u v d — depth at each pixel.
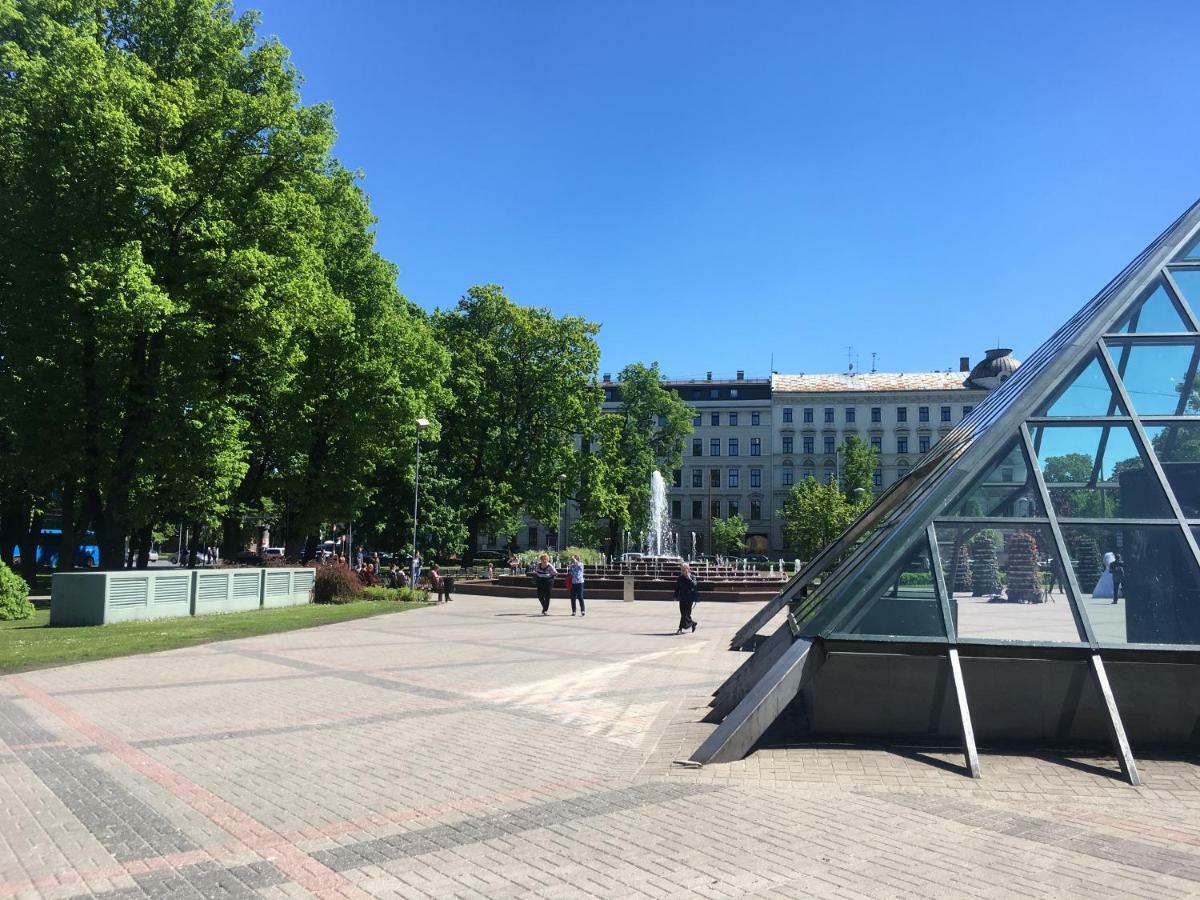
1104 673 7.32
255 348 26.64
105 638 15.38
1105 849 5.01
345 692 10.29
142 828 5.27
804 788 6.32
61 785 6.19
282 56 27.67
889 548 8.05
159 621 19.42
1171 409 8.66
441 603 28.80
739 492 102.88
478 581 37.38
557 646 15.56
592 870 4.60
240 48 26.61
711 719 8.75
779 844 5.05
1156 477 8.21
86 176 21.94
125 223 23.16
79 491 29.95
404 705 9.49
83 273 20.73
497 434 49.47
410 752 7.34
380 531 45.62
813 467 101.50
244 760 6.98
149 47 24.88
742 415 103.94
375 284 34.31
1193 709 7.36
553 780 6.49
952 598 7.95
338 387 33.78
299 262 26.00
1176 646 7.34
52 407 23.89
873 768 6.87
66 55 21.80
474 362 48.94
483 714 9.05
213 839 5.08
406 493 45.28
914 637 7.65
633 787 6.32
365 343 33.41
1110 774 6.74
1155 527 7.92
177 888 4.33
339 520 36.44
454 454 49.72
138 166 21.91
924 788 6.34
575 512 97.94
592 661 13.42
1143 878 4.53
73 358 24.45
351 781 6.39
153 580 20.12
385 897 4.21
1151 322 9.00
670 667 12.79
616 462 56.06
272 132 25.89
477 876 4.51
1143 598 7.75
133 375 24.67
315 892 4.28
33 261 23.09
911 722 7.76
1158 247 9.48
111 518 24.64
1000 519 8.12
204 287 23.64
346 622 20.33
